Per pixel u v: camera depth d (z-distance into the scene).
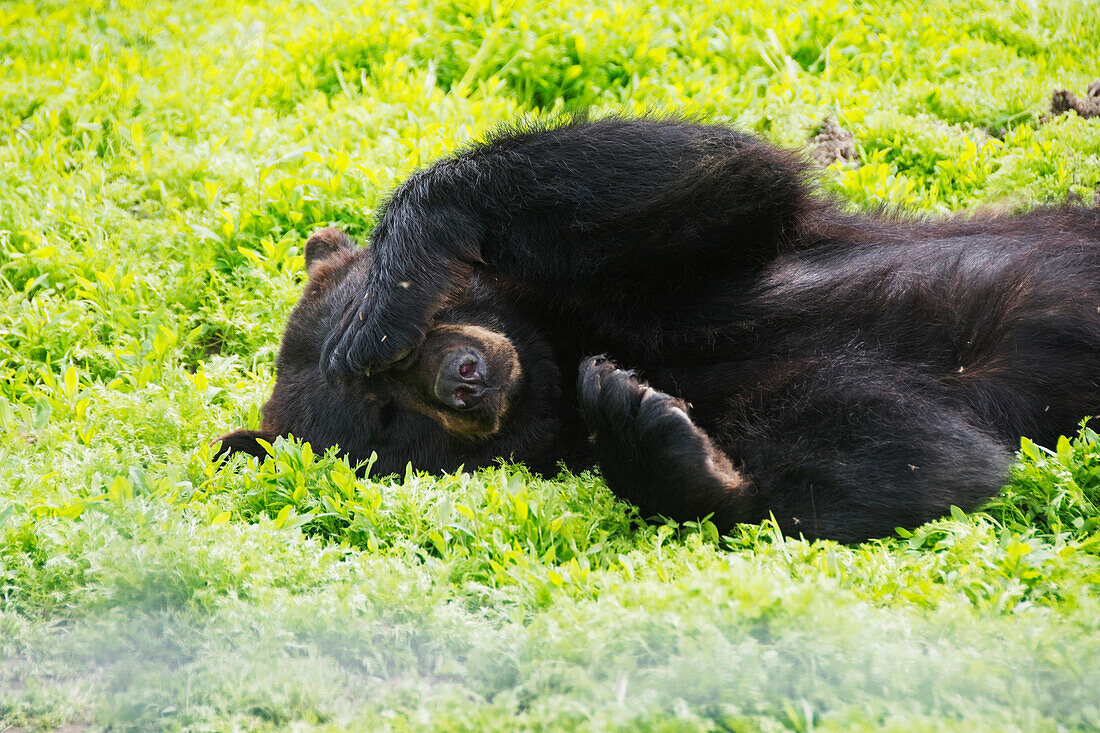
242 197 20.33
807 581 9.74
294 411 14.25
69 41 25.89
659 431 11.66
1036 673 8.44
